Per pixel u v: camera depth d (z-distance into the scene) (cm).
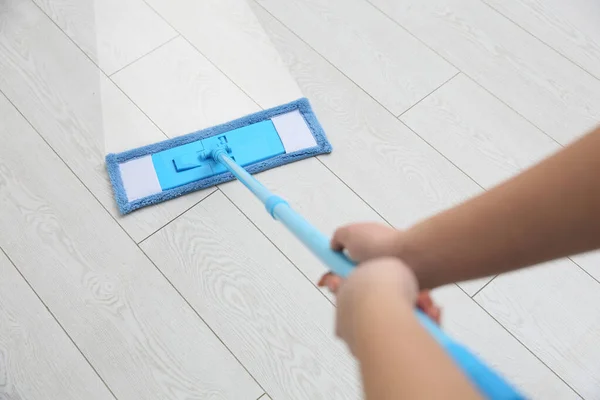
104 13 171
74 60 164
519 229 48
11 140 153
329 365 131
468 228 51
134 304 136
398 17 174
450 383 30
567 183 45
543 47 171
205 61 165
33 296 136
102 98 159
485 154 156
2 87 159
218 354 132
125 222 145
